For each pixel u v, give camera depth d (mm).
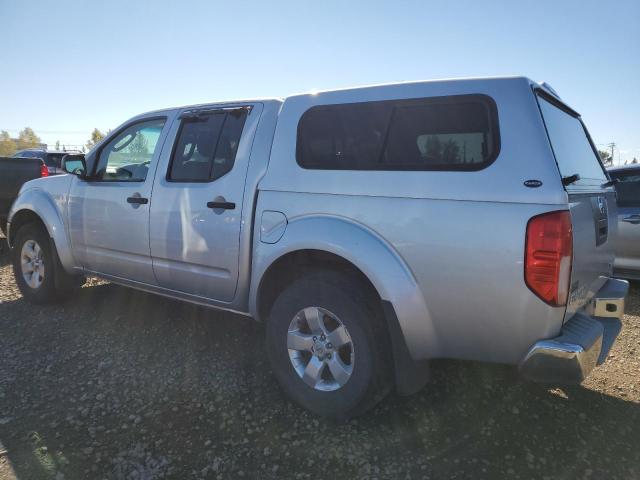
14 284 5680
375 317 2709
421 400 3135
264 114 3285
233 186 3271
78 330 4203
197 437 2699
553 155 2303
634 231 5570
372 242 2617
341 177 2787
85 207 4293
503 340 2371
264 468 2461
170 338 4043
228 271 3314
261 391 3211
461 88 2539
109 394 3137
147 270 3871
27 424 2787
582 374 2246
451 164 2482
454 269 2398
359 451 2607
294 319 2945
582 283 2516
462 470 2453
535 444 2676
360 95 2859
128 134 4195
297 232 2885
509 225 2273
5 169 7555
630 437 2754
